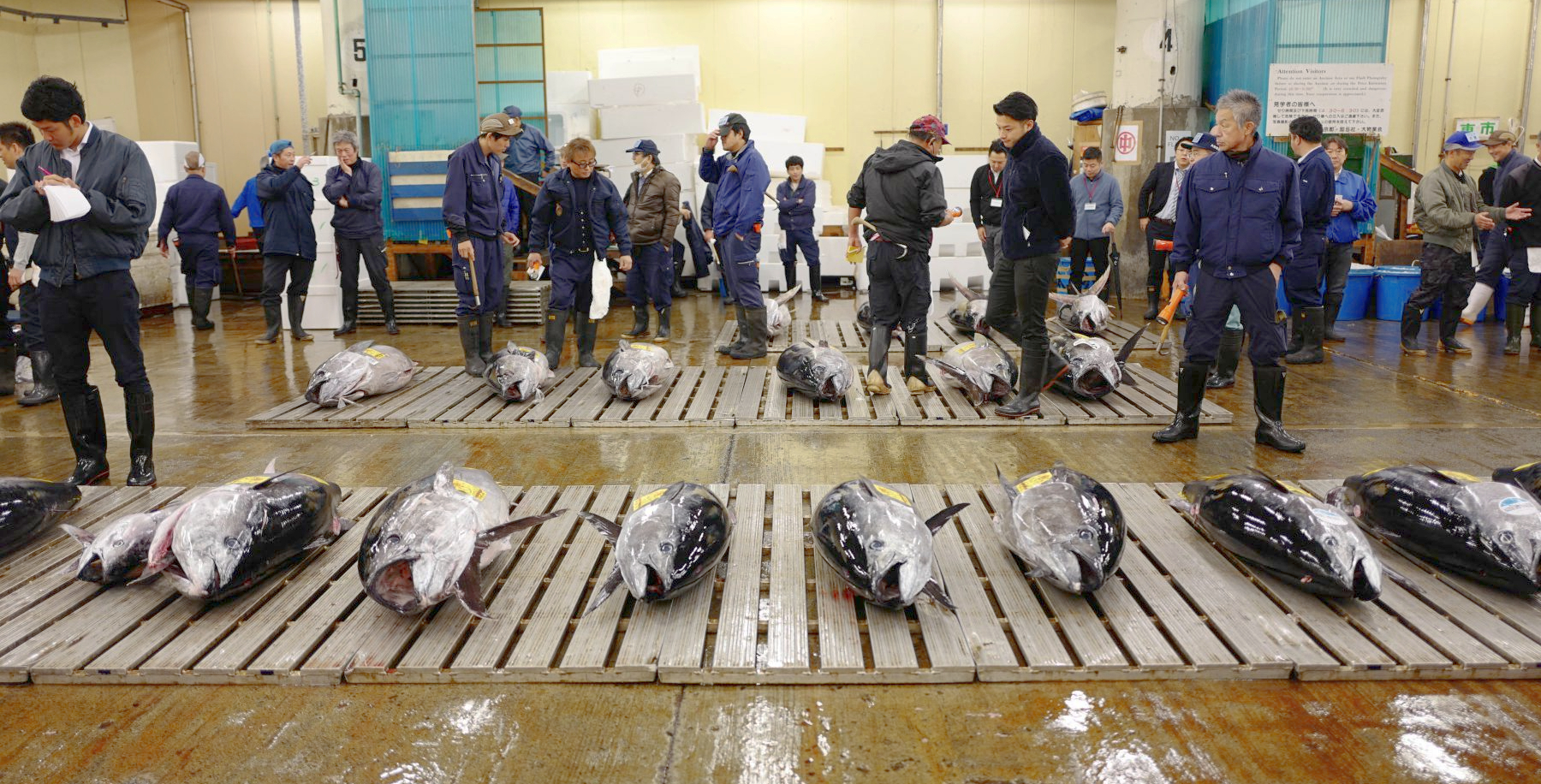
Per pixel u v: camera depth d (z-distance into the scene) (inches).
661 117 545.6
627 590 143.3
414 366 298.8
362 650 125.5
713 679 120.3
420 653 124.8
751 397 273.0
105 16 624.1
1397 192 531.8
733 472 206.1
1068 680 120.0
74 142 183.8
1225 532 144.7
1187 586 140.9
